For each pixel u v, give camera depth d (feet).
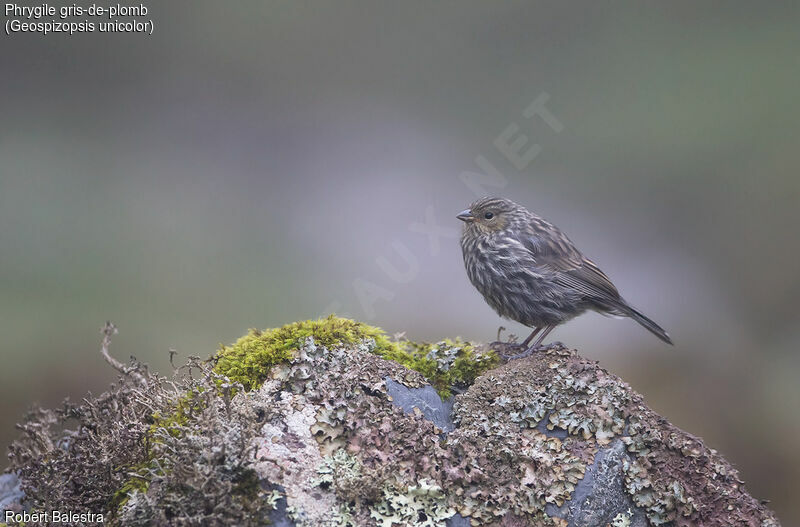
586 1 80.94
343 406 16.90
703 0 78.84
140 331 44.62
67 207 59.36
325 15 81.30
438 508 15.97
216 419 15.44
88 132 70.79
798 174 63.21
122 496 15.89
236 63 78.84
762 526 17.24
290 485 15.52
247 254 55.98
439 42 81.92
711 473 17.67
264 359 18.02
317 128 74.79
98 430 17.19
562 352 19.43
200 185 65.87
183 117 74.64
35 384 38.88
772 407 42.93
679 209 64.39
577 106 75.41
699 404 43.55
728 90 71.26
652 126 70.95
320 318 20.08
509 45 80.74
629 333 46.60
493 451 16.93
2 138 68.23
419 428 16.87
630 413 17.90
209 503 14.69
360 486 15.60
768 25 77.20
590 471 16.98
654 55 77.66
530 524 16.28
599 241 61.82
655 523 17.13
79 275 49.90
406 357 20.42
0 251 51.55
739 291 57.06
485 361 20.79
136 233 57.21
